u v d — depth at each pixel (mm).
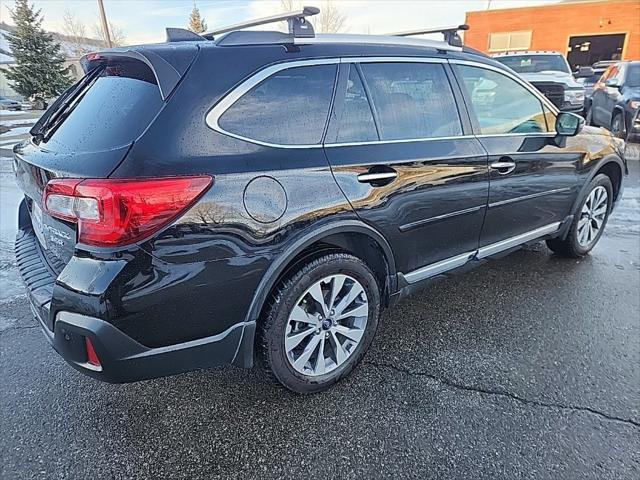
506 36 22172
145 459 1901
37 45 27031
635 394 2217
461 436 1979
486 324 2863
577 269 3637
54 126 2213
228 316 1897
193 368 1899
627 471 1791
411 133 2439
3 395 2297
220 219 1761
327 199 2049
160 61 1788
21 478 1818
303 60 2076
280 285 2043
